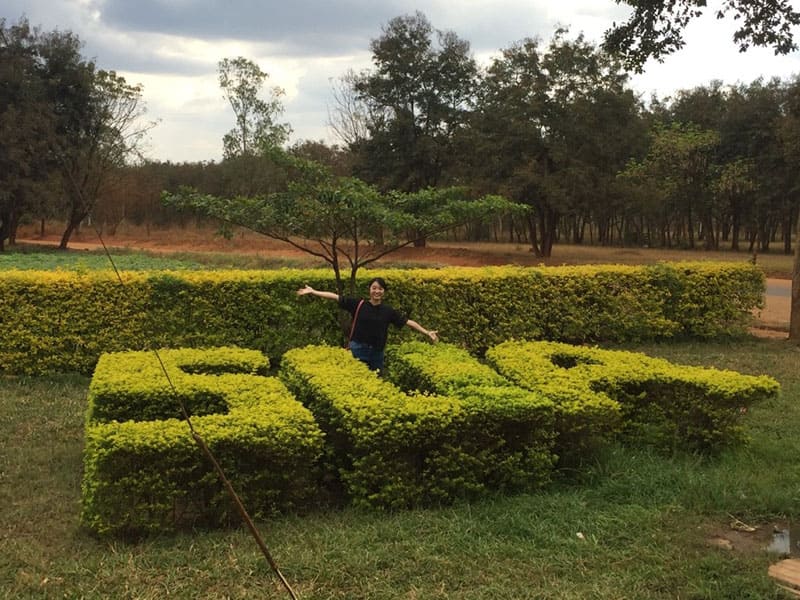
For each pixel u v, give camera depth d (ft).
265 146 28.81
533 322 35.78
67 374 28.73
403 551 13.56
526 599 11.95
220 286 30.55
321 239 27.89
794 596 12.06
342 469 16.17
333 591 12.14
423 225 25.59
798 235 39.14
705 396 19.49
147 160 152.66
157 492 14.19
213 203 25.89
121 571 12.75
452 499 16.20
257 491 14.94
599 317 37.45
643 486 16.99
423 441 15.88
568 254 132.57
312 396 18.45
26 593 12.04
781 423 22.91
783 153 118.62
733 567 13.11
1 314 28.22
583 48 100.27
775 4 37.29
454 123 119.65
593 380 20.34
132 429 14.60
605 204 104.42
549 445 17.43
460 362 21.61
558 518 15.17
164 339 29.86
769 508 15.89
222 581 12.42
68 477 17.83
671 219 179.32
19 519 15.31
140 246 145.79
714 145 140.36
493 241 202.69
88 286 29.09
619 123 101.35
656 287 38.88
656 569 13.00
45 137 114.93
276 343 31.14
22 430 21.56
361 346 24.23
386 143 120.88
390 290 32.99
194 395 17.88
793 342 38.93
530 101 100.58
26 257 96.07
